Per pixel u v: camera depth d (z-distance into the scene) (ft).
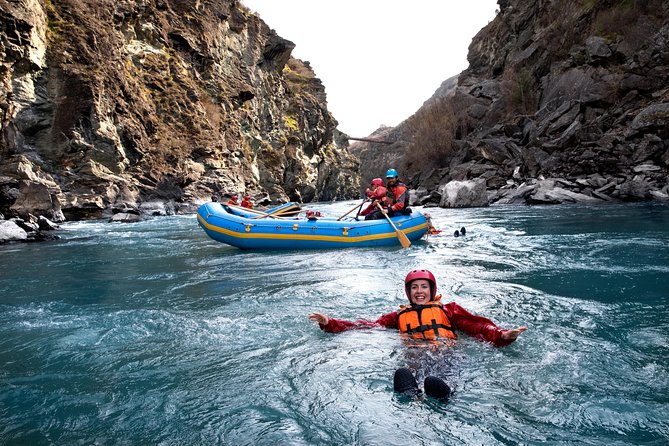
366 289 17.34
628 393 8.17
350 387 8.73
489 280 18.17
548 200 66.23
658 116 67.82
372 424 7.35
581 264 20.53
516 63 123.95
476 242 29.48
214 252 29.53
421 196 91.30
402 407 7.87
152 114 90.48
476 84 142.51
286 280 19.56
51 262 26.30
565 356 9.95
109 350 11.30
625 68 82.89
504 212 54.60
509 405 7.83
